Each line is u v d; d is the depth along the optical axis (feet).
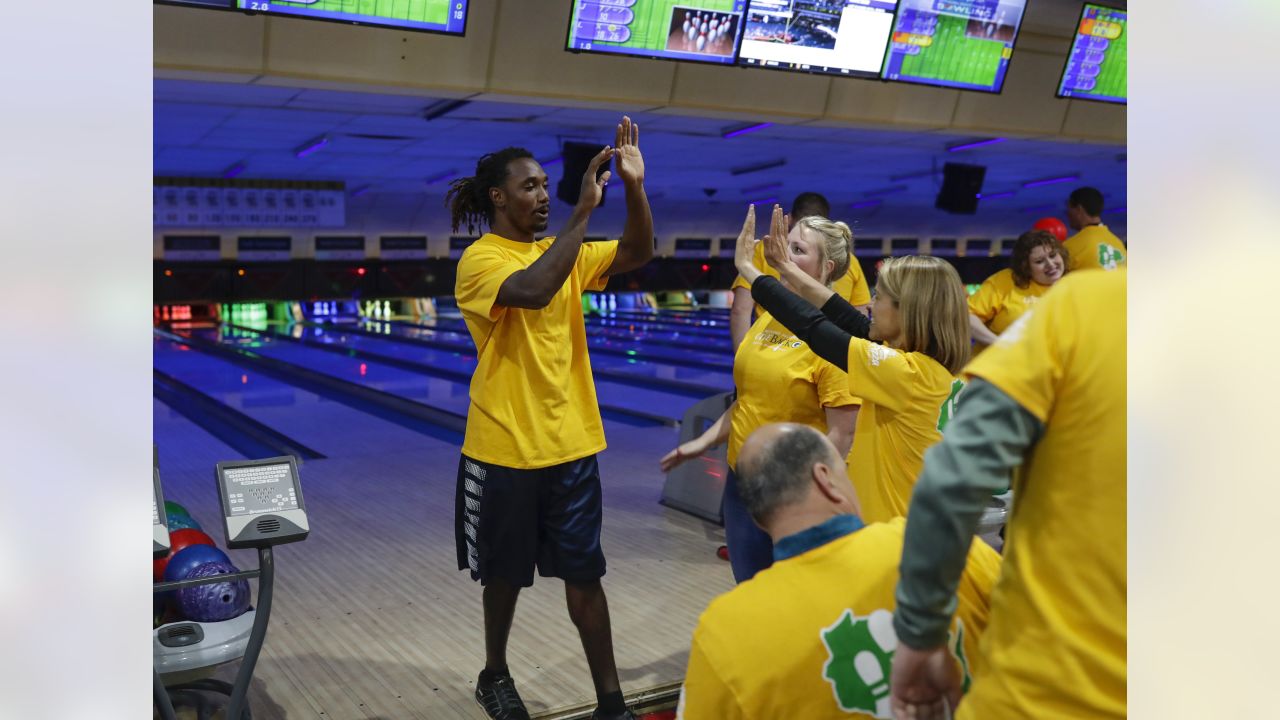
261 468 6.42
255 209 36.73
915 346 5.44
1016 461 3.42
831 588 3.89
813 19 16.70
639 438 19.30
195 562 7.02
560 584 10.54
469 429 7.15
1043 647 3.58
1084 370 3.42
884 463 5.51
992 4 18.03
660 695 7.72
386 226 44.93
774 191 41.34
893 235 50.31
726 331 42.65
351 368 31.71
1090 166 32.53
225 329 44.86
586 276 7.22
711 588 10.32
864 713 3.84
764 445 4.11
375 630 9.26
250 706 7.60
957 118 19.81
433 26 14.89
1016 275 11.04
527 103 17.30
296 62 14.64
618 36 15.74
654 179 36.60
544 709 7.53
